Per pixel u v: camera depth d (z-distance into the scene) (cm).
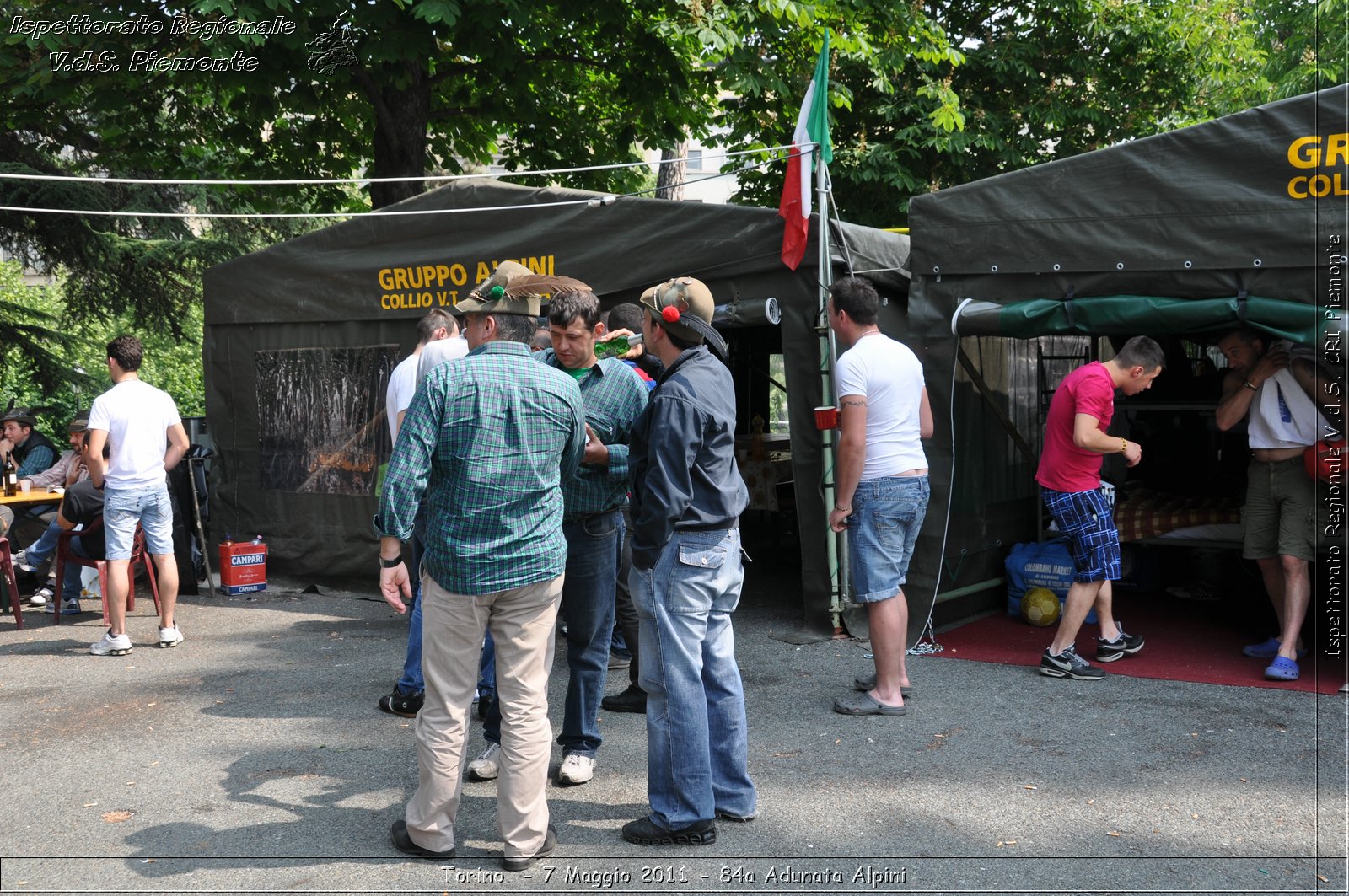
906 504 466
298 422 823
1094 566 521
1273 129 495
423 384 311
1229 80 1661
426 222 752
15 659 599
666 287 336
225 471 863
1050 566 659
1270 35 1889
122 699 516
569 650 392
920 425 486
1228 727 447
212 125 1216
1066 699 493
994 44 1591
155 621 705
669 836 336
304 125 1245
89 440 594
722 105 1302
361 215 777
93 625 692
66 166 1357
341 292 795
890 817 359
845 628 623
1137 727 450
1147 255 523
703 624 336
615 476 380
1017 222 556
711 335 341
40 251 1401
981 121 1508
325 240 799
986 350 689
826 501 616
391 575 317
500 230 726
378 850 337
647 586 333
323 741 447
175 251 1445
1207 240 509
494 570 312
